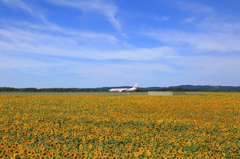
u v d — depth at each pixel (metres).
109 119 20.62
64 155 10.10
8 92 77.69
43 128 15.20
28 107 29.47
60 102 38.75
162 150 11.67
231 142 13.59
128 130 15.62
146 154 10.48
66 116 21.83
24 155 10.05
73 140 13.49
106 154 10.19
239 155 11.52
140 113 26.47
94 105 35.41
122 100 46.03
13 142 11.91
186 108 33.47
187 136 14.95
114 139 13.59
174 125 19.33
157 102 42.25
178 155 10.55
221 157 10.52
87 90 96.62
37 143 12.08
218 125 19.69
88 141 13.45
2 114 22.62
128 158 10.09
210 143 12.95
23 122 18.31
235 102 44.03
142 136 14.28
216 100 47.91
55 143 12.01
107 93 80.06
